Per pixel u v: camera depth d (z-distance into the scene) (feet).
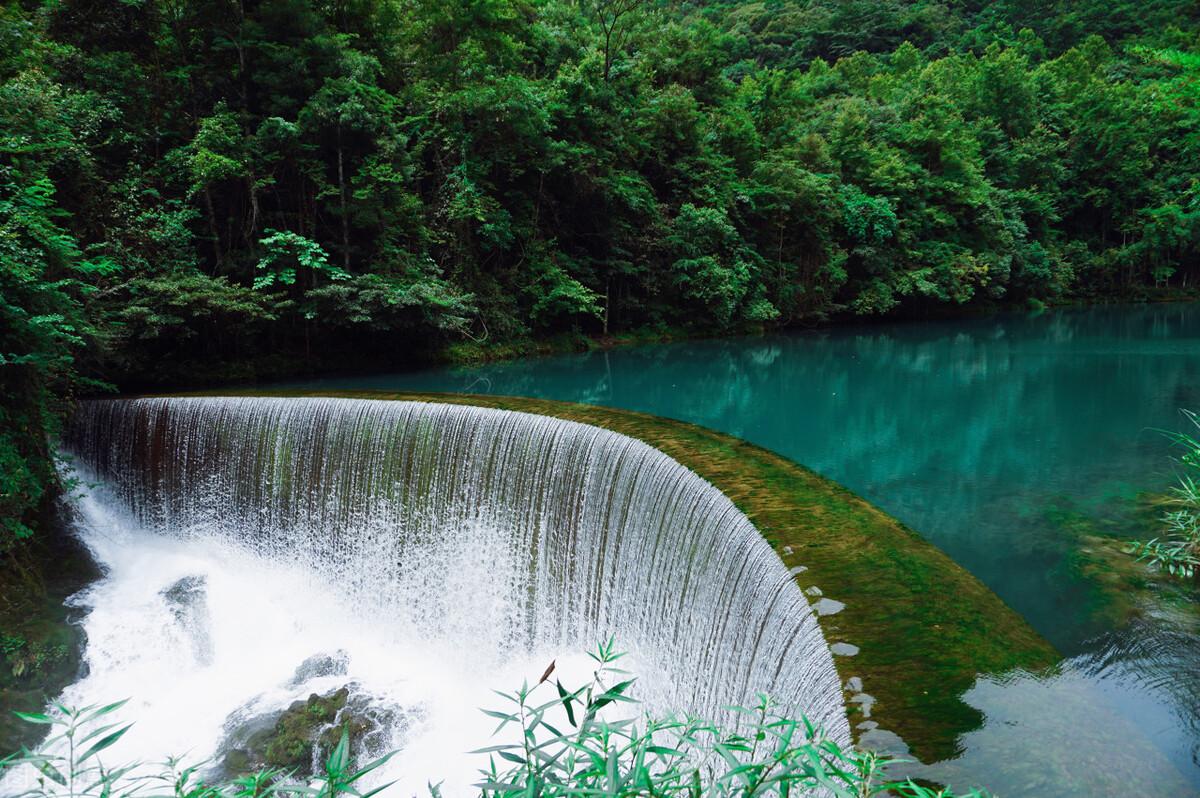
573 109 78.43
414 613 36.83
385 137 61.16
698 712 22.74
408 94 69.82
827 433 42.83
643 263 85.46
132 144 54.80
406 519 37.01
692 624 23.99
